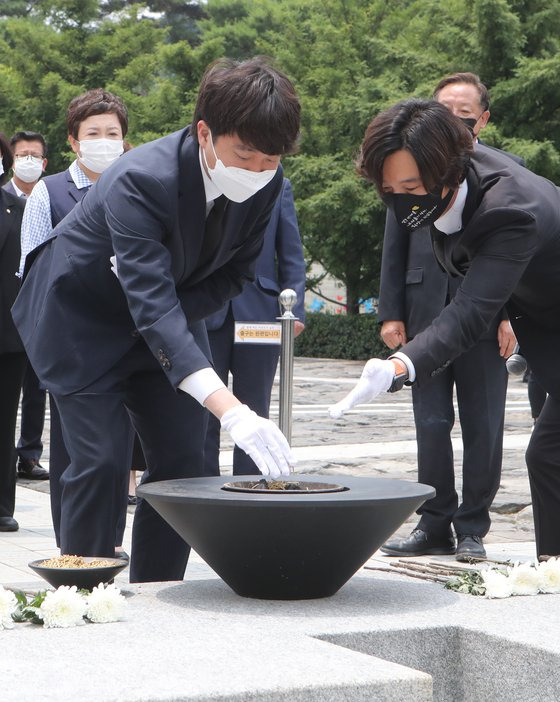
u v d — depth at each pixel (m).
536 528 3.65
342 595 2.84
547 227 2.97
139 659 2.12
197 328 3.50
